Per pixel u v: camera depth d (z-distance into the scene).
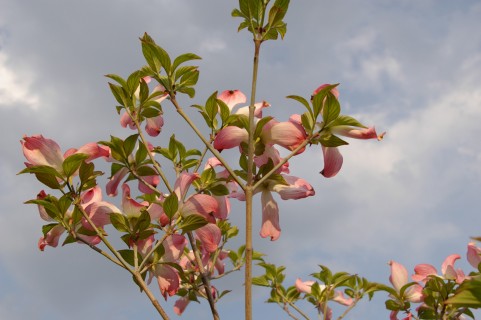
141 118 1.22
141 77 1.19
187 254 1.32
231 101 1.21
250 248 1.04
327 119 1.07
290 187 1.13
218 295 1.37
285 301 1.53
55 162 1.10
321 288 1.47
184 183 1.14
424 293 1.31
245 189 1.07
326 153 1.11
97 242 1.14
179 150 1.32
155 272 1.14
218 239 1.14
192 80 1.18
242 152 1.10
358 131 1.07
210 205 1.12
